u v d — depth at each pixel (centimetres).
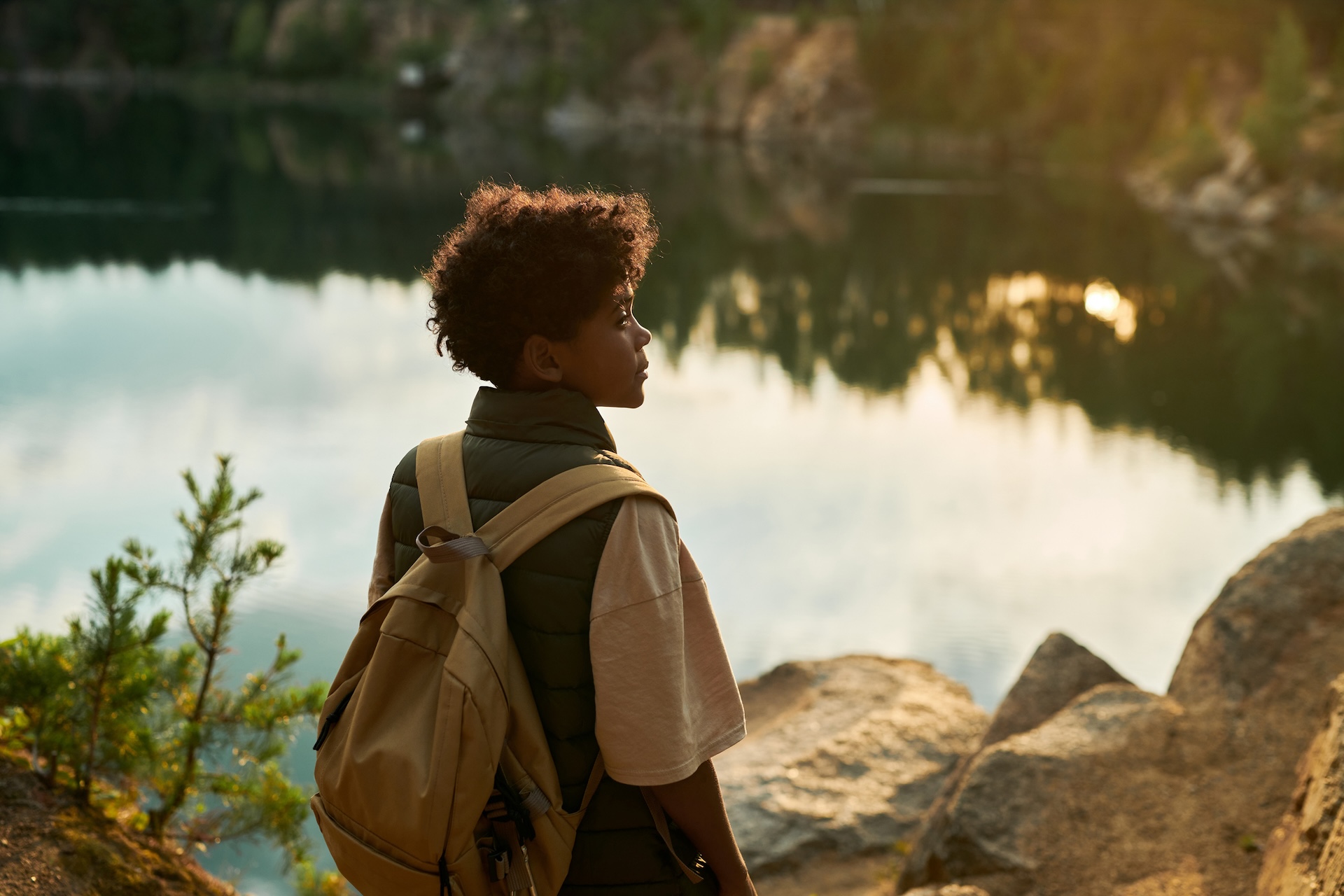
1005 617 989
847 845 349
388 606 112
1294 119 4881
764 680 468
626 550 104
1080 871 251
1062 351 2728
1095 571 1164
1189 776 269
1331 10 6988
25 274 2819
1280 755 269
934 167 7769
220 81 13438
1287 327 3009
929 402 2138
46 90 11725
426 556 107
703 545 1196
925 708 420
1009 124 8431
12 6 13488
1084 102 7981
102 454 1313
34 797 212
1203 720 281
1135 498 1530
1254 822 255
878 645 893
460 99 11644
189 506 1088
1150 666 902
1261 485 1645
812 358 2558
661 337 2758
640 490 107
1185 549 1291
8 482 1152
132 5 13588
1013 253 4212
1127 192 6091
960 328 3005
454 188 5394
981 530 1309
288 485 1212
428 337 2320
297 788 251
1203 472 1703
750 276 3766
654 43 10869
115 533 980
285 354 2084
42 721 219
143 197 4591
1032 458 1741
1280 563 309
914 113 9181
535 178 5653
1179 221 4962
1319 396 2275
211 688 258
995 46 8619
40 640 230
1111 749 276
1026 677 335
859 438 1800
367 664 115
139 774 241
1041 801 263
